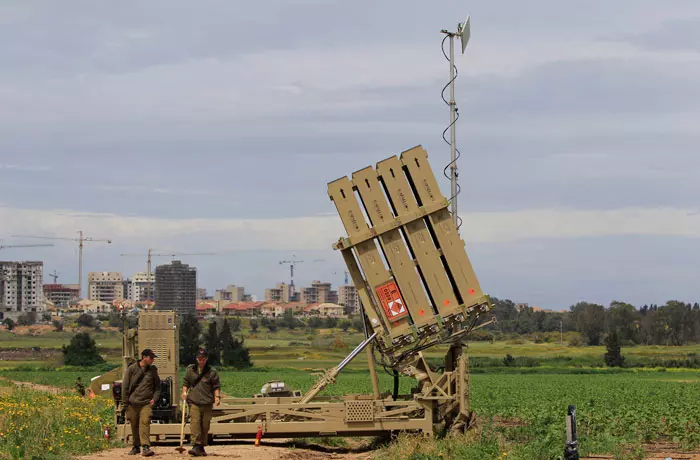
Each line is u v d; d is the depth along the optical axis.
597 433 47.06
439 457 34.59
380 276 40.97
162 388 40.47
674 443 46.34
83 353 196.75
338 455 39.84
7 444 35.38
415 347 41.28
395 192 40.88
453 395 41.09
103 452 36.66
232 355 189.88
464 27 45.47
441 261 40.94
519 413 61.31
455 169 44.94
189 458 34.59
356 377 142.62
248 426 40.44
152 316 41.06
